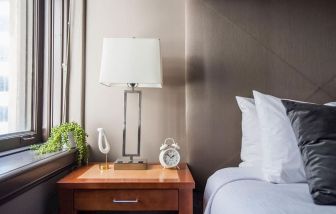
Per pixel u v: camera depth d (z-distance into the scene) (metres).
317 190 1.06
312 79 1.81
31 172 1.11
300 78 1.81
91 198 1.33
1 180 0.90
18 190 1.02
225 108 1.80
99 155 1.88
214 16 1.82
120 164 1.60
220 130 1.79
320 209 0.95
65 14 1.86
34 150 1.48
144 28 1.90
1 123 1.42
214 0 1.82
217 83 1.81
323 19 1.83
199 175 1.79
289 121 1.39
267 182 1.33
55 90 1.82
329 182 1.05
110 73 1.52
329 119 1.21
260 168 1.52
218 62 1.81
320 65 1.81
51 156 1.33
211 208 1.30
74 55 1.88
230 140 1.79
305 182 1.32
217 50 1.81
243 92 1.81
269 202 1.01
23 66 1.61
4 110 1.44
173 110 1.88
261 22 1.82
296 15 1.83
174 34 1.90
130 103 1.89
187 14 1.84
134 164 1.61
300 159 1.31
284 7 1.83
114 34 1.90
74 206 1.33
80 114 1.86
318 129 1.19
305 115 1.24
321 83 1.81
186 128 1.83
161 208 1.35
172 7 1.91
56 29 1.82
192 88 1.81
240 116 1.80
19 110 1.58
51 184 1.44
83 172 1.53
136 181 1.35
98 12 1.90
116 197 1.34
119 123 1.88
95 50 1.90
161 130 1.88
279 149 1.34
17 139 1.48
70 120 1.86
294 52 1.82
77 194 1.33
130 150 1.88
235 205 1.04
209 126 1.80
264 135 1.42
